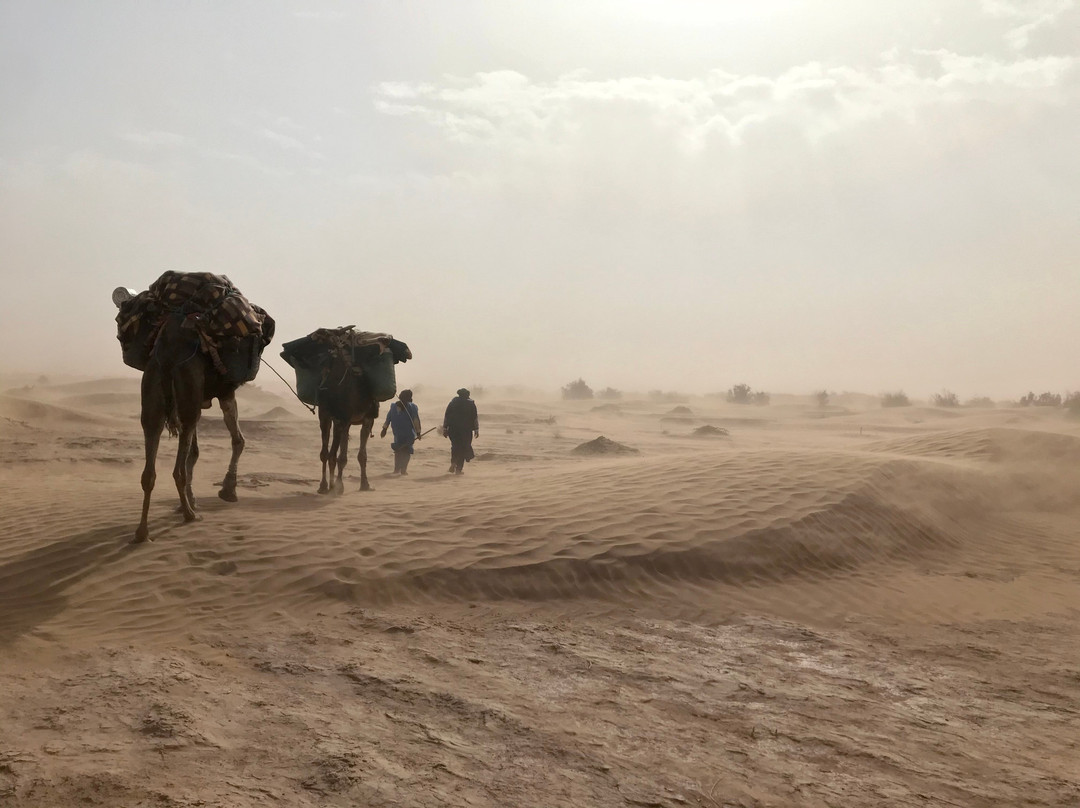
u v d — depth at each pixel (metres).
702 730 4.66
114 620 6.38
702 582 7.94
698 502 9.76
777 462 11.73
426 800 3.68
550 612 7.07
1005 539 10.58
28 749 4.05
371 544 8.25
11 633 6.00
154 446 8.15
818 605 7.57
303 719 4.58
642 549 8.28
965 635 6.79
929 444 16.36
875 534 9.57
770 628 6.84
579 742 4.42
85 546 7.85
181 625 6.34
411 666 5.60
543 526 8.87
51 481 14.33
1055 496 12.72
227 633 6.19
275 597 7.03
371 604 7.06
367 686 5.18
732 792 3.89
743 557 8.41
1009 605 7.79
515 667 5.67
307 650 5.86
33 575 7.18
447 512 9.47
